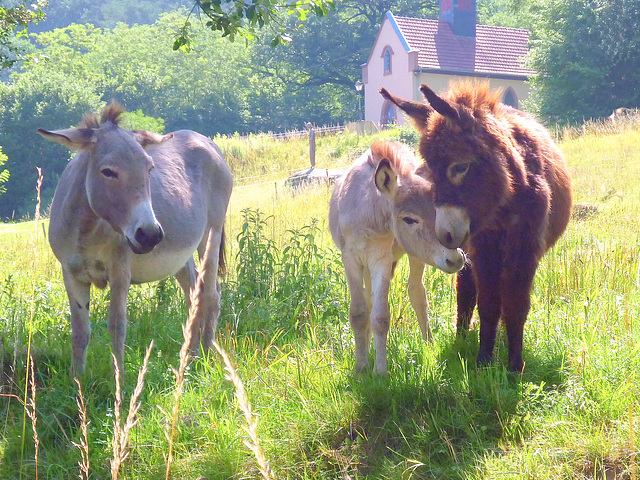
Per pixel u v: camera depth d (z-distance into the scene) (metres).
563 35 32.84
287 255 6.62
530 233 4.19
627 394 3.60
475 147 3.87
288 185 18.34
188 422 4.04
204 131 62.56
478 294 4.41
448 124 3.96
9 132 44.91
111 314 4.77
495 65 41.47
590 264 6.23
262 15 6.82
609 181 12.34
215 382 4.45
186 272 6.03
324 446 3.70
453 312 5.57
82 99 47.81
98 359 5.03
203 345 5.57
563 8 32.84
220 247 6.47
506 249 4.25
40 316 6.00
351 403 3.90
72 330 4.80
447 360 4.44
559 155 5.14
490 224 4.15
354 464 3.58
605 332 4.46
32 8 8.08
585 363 3.95
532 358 4.37
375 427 3.82
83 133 4.38
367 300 4.89
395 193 4.17
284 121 62.28
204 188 6.04
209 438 3.81
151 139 4.79
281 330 5.45
